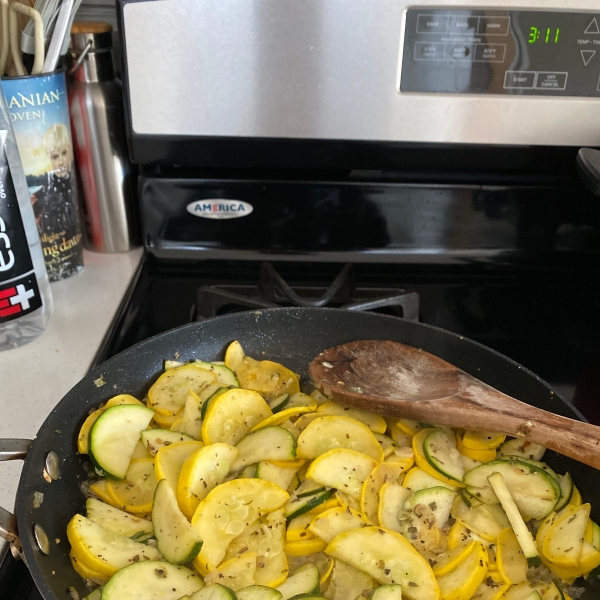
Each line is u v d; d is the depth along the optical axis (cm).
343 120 80
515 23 75
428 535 59
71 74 85
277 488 61
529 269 98
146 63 76
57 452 59
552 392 64
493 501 62
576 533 54
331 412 73
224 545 56
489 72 77
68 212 87
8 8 72
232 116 80
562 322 87
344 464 64
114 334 80
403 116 80
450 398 64
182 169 88
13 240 71
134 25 74
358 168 85
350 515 60
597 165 69
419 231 92
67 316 83
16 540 46
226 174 88
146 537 57
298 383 78
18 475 58
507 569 56
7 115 67
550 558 54
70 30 81
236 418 70
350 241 93
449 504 63
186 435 68
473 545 56
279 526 59
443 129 81
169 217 90
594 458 54
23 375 71
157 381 73
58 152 82
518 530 57
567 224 91
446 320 86
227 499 59
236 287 90
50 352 76
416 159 84
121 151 91
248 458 66
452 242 93
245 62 76
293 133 81
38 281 76
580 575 54
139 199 89
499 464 64
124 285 90
